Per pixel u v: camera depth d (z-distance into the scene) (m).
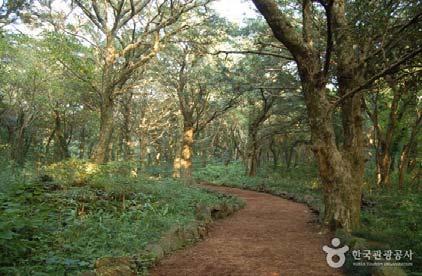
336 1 10.95
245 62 24.09
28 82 29.94
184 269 6.74
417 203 10.59
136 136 43.31
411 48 10.22
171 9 19.98
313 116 10.23
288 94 26.30
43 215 7.41
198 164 48.31
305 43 10.23
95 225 7.80
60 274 5.16
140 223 8.62
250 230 10.97
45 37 20.58
